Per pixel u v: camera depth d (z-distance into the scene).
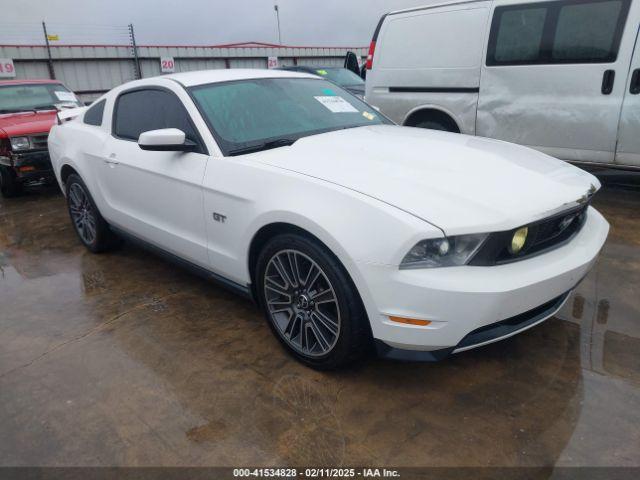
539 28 4.92
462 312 2.04
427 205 2.14
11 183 6.57
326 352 2.46
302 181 2.43
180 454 2.09
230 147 2.92
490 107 5.39
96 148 3.89
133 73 18.83
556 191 2.39
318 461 2.01
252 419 2.26
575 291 3.28
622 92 4.58
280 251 2.53
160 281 3.80
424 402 2.32
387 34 6.10
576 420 2.16
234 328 3.05
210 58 20.12
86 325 3.20
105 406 2.41
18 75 16.69
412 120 6.12
